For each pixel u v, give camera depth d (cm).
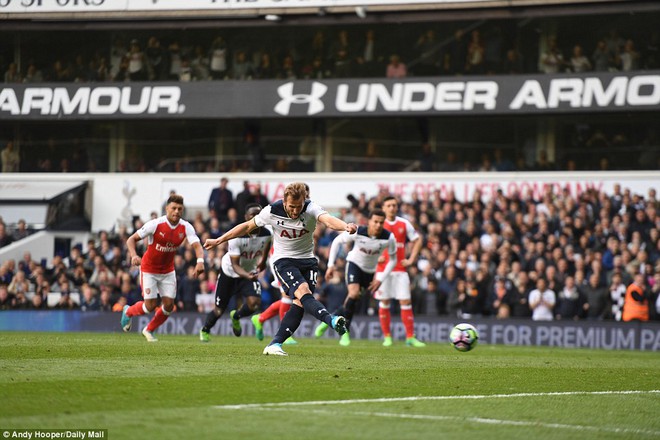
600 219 2600
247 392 814
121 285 2686
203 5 3011
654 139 2928
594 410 797
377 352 1491
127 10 3044
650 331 2236
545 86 2873
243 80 3072
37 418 650
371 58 3098
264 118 3047
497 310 2366
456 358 1391
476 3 2850
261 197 2862
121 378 892
